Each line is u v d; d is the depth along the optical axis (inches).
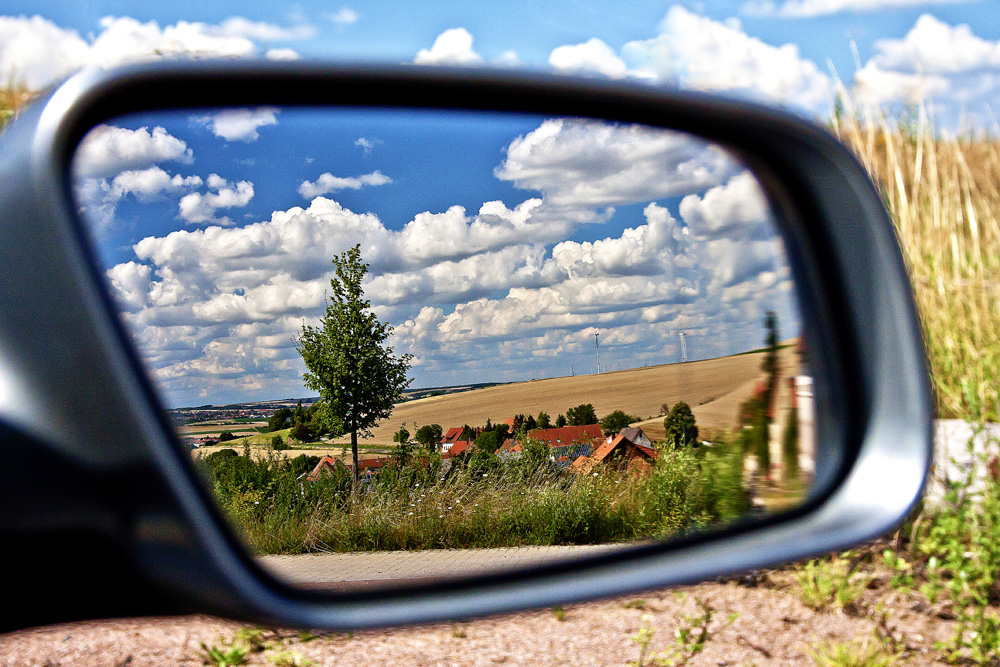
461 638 131.0
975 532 133.3
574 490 133.4
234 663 116.7
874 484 79.1
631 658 121.4
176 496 40.3
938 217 221.0
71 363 39.4
